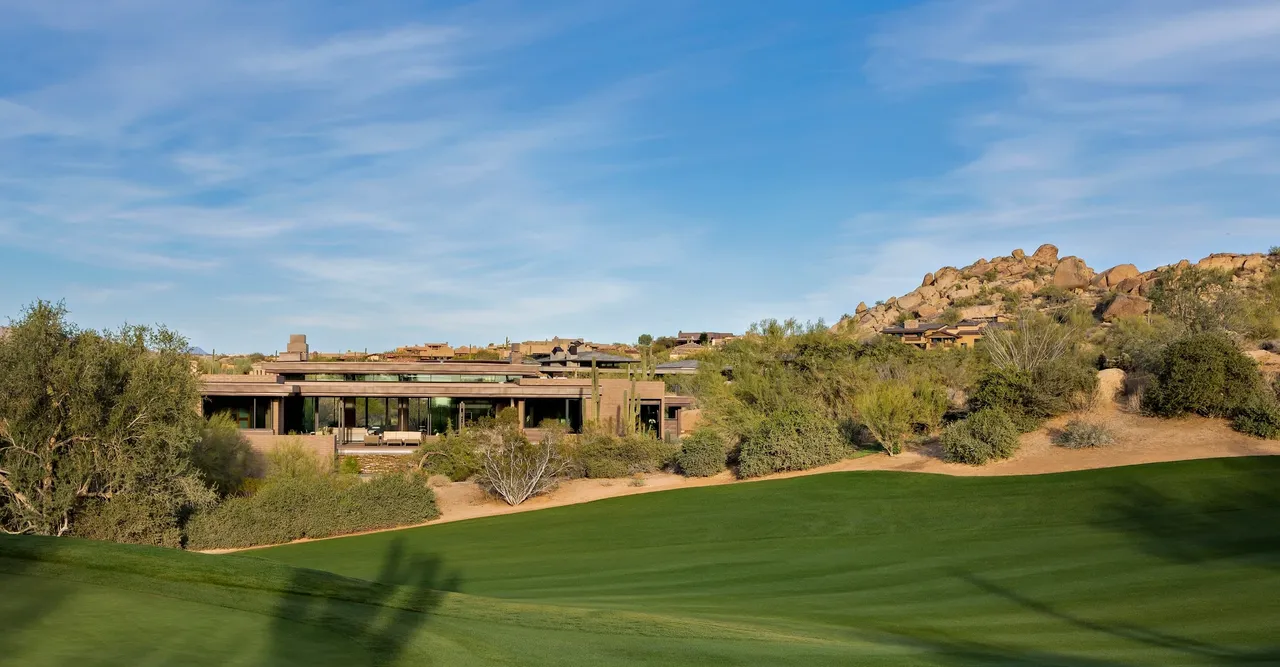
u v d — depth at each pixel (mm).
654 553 22094
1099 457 27500
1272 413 26844
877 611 13797
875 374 43281
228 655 8086
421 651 9164
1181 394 29156
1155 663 9578
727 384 48250
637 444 40000
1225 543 16812
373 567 21516
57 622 8875
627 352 116688
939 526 22141
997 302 116500
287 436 41219
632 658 9656
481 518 31625
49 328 26141
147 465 26688
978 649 10703
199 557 13055
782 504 27547
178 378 27688
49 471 25688
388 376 50312
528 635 10625
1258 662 9453
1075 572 15609
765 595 15781
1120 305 76688
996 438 29672
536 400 51594
